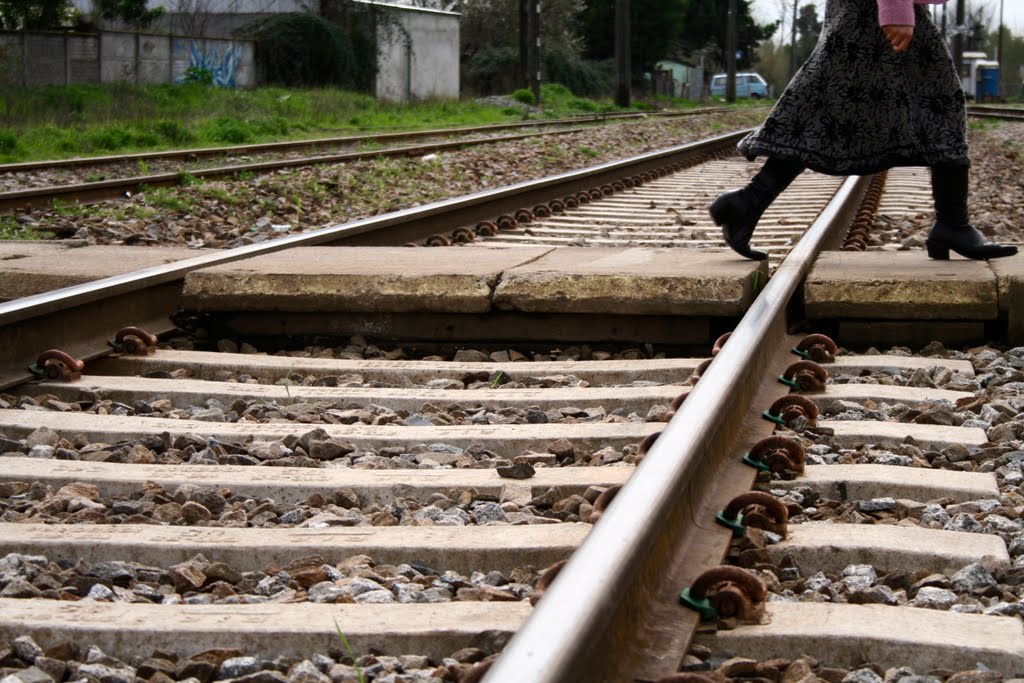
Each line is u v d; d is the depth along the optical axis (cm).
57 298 453
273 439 387
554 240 872
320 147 1994
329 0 3853
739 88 8712
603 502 284
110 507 325
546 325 527
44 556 289
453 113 3584
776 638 237
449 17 4356
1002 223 1004
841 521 313
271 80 3662
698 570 251
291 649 242
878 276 514
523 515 315
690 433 279
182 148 2020
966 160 520
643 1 6656
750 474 321
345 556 287
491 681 166
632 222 1002
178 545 289
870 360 475
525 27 4525
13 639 243
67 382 446
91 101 2541
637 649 215
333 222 1065
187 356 494
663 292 507
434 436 383
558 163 1814
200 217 1039
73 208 1021
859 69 509
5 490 334
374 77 3897
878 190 1273
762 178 540
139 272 518
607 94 5909
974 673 222
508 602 260
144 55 3186
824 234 659
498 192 943
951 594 264
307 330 543
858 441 378
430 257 590
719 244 848
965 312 501
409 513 321
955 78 517
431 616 252
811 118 515
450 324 533
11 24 3244
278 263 564
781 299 452
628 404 424
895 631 240
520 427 391
